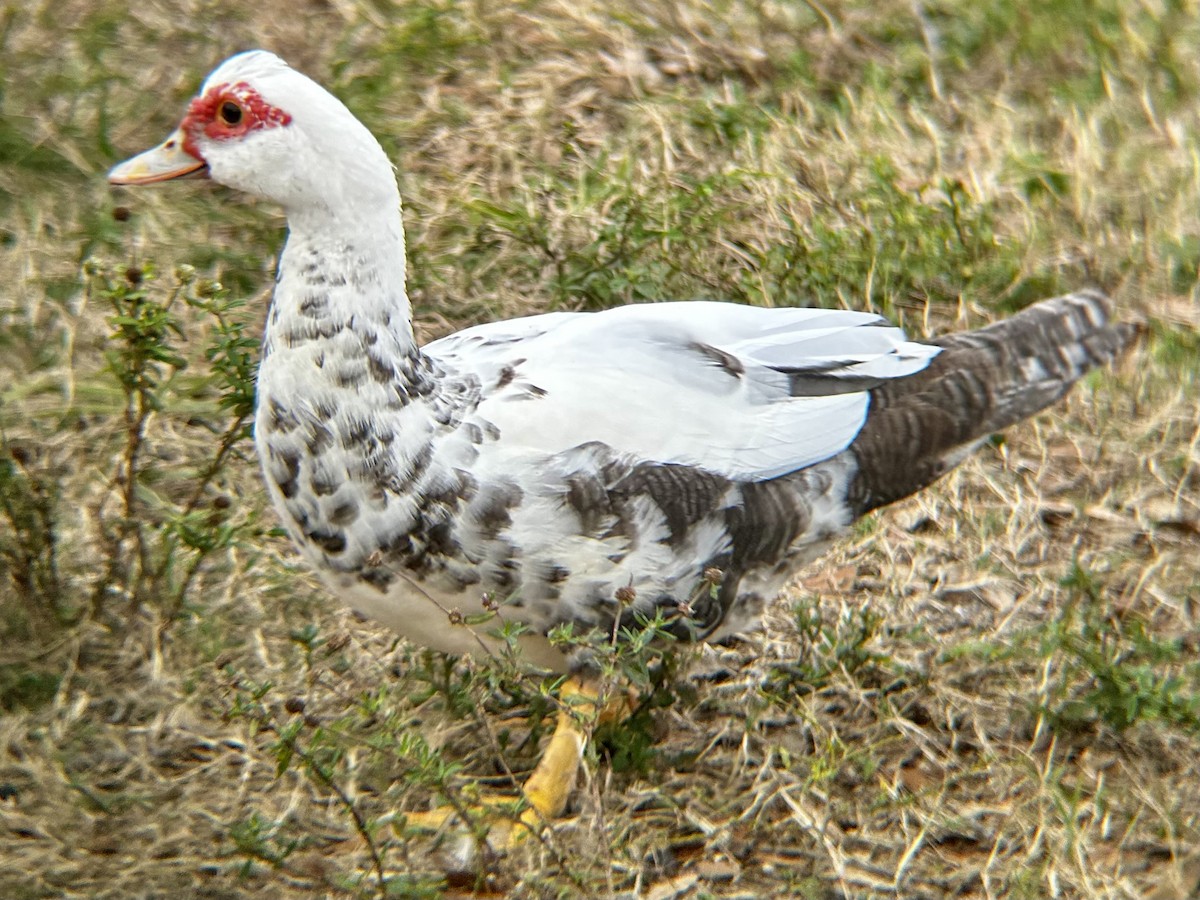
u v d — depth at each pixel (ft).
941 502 31.68
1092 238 37.37
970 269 35.73
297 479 22.59
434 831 23.44
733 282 34.76
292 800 23.89
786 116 38.91
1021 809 24.97
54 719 25.17
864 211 36.42
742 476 24.17
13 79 36.78
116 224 34.12
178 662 26.43
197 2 39.83
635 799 24.52
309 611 27.89
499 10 40.75
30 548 26.25
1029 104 41.24
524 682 23.73
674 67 40.52
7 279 33.09
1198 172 38.81
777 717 26.73
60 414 30.14
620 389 23.50
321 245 22.13
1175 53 42.11
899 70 41.29
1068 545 31.01
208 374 31.35
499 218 34.60
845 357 25.57
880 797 24.95
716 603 24.44
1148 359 34.58
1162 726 26.40
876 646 28.30
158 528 28.43
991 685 27.66
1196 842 24.50
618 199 35.19
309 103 21.93
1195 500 31.99
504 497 22.40
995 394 26.48
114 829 23.57
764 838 24.45
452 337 24.73
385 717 24.21
